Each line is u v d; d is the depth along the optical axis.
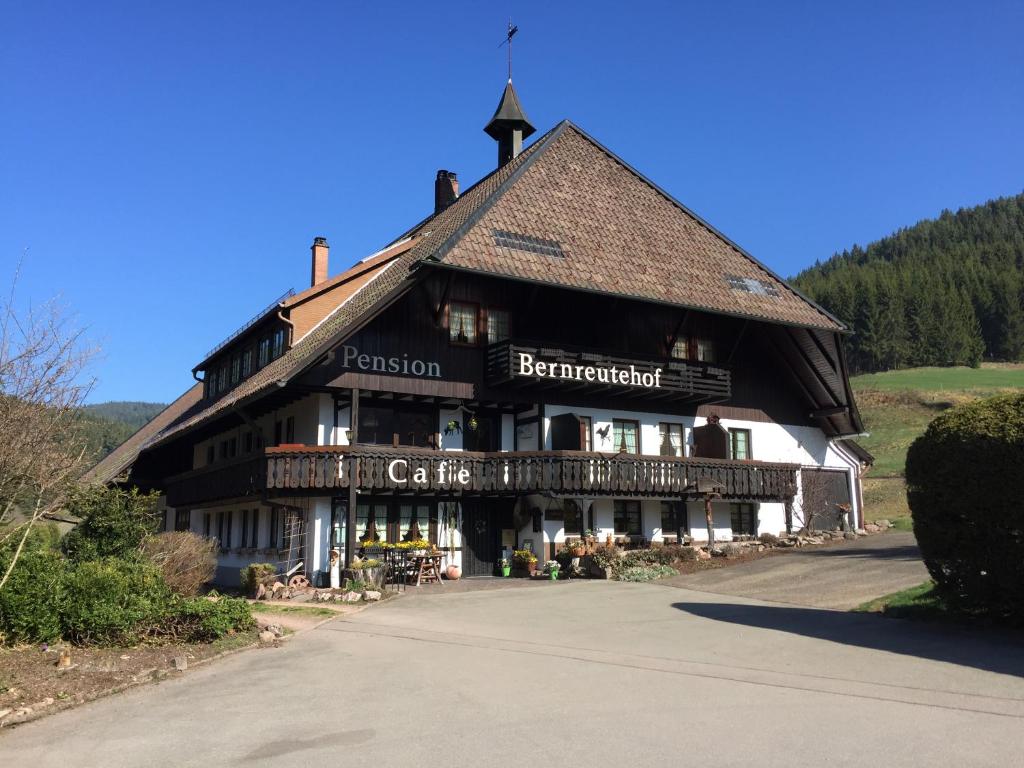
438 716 9.13
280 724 9.03
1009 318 122.56
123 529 21.28
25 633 12.60
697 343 30.20
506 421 27.42
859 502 33.91
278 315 27.77
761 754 7.50
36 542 15.22
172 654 12.77
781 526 31.73
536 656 12.52
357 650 13.45
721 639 13.50
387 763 7.57
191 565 19.05
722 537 30.02
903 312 116.88
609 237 28.42
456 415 26.27
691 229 31.86
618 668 11.45
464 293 25.78
